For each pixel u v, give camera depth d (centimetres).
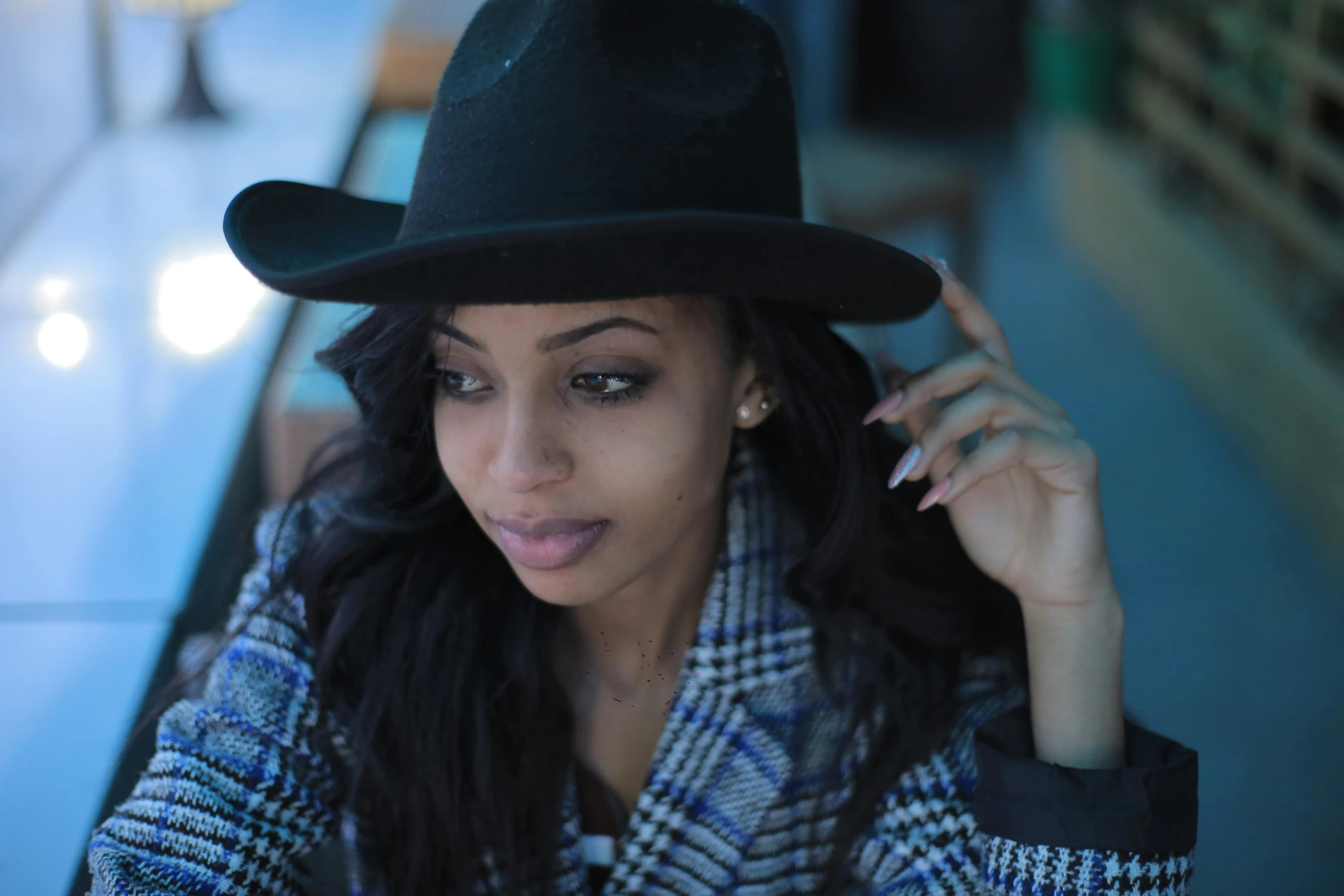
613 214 90
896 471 112
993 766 111
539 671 117
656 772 117
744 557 120
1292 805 234
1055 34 513
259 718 114
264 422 219
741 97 97
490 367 98
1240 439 360
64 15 303
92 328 231
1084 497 112
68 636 152
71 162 309
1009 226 531
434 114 97
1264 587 298
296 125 344
